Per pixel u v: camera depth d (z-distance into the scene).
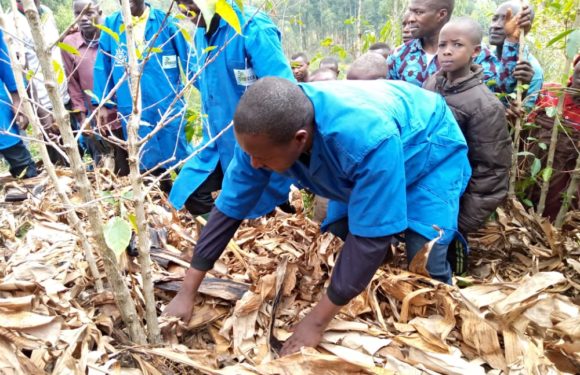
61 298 1.51
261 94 1.15
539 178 2.64
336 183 1.46
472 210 2.09
